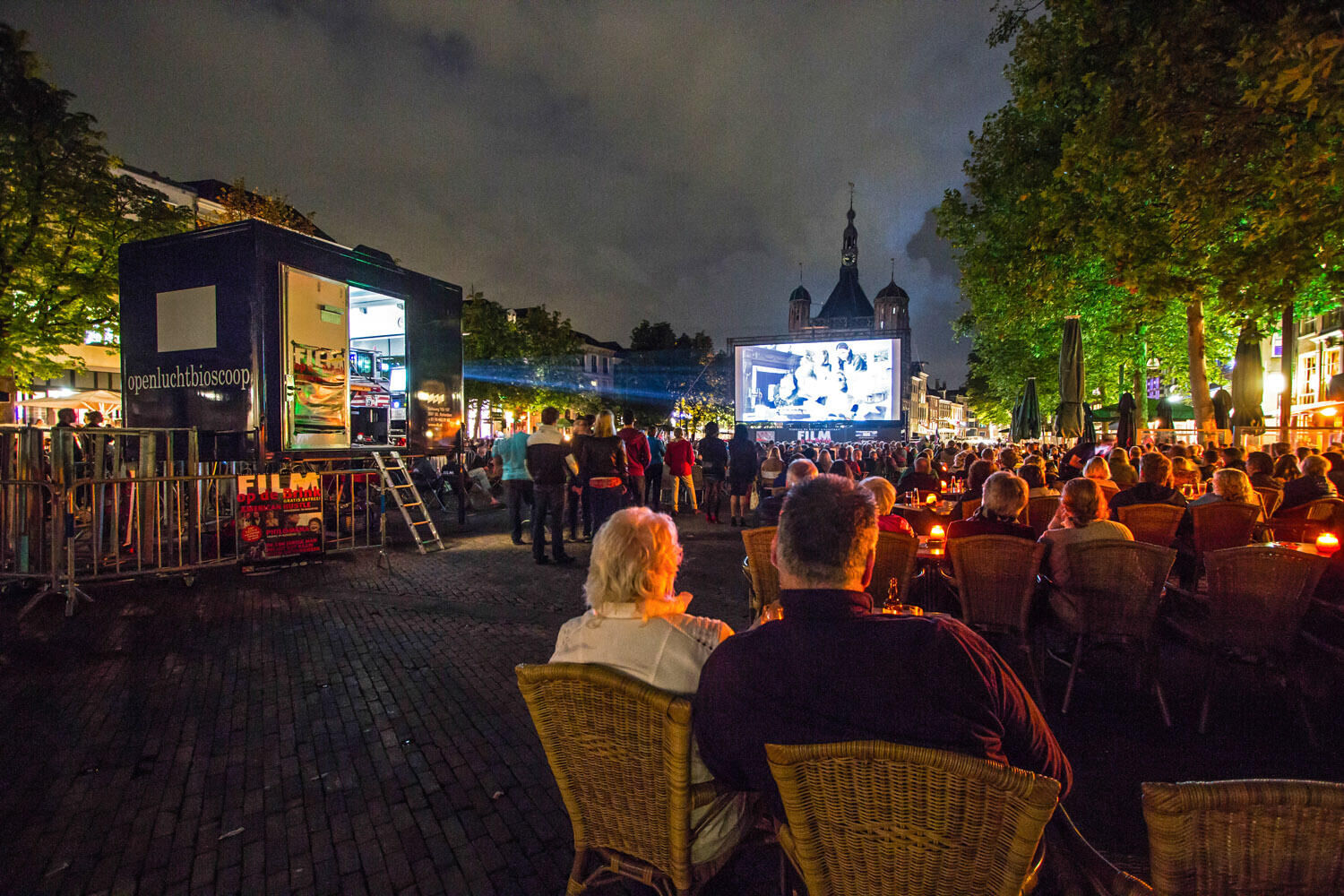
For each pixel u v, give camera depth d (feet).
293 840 9.75
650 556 6.67
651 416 174.29
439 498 51.57
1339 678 13.55
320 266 29.58
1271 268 21.06
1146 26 21.61
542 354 113.70
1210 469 35.12
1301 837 3.87
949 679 5.03
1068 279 57.72
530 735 12.98
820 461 55.06
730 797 6.63
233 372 27.04
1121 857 9.16
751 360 145.48
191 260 27.86
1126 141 24.89
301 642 18.39
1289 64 16.28
